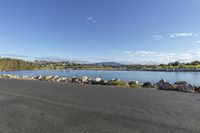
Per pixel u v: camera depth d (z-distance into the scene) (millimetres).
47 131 4258
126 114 5586
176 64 132250
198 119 5004
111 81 16031
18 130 4328
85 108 6398
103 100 7855
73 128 4434
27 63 188000
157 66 140500
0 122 4922
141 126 4508
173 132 4098
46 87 12914
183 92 10273
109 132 4148
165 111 5887
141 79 36500
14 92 10336
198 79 36875
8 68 165500
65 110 6156
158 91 10680
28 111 6047
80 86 13625
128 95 9109
